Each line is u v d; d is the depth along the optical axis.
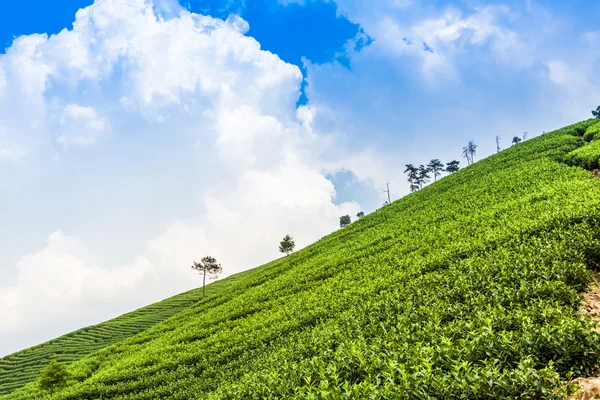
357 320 19.03
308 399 9.66
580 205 20.58
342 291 29.67
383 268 30.66
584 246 16.03
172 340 41.12
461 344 10.20
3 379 63.81
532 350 9.33
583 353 9.17
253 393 13.09
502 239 21.83
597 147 37.88
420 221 43.06
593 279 14.30
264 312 36.00
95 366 47.41
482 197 40.22
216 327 38.91
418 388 8.37
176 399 24.53
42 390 44.25
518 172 43.47
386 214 61.72
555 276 14.39
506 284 15.30
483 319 11.66
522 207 28.28
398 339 13.23
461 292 16.53
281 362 17.17
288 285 42.22
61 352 72.44
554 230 18.77
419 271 23.80
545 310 11.14
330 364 12.55
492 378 8.01
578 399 7.93
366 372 11.29
